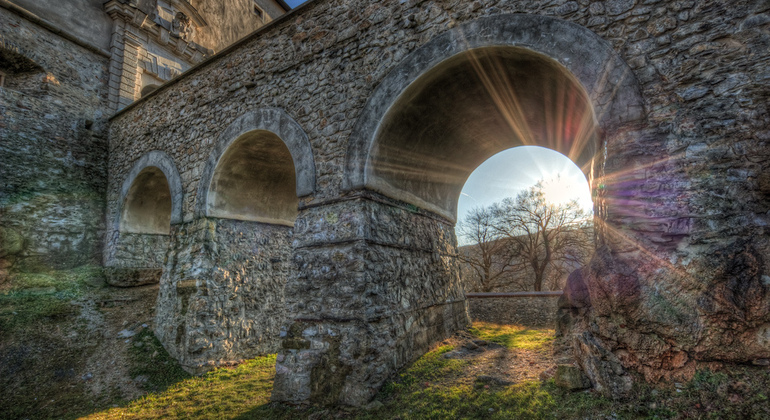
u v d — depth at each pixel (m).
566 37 4.19
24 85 9.97
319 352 4.98
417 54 5.04
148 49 12.77
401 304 5.62
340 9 5.99
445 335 6.97
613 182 3.85
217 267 7.04
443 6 5.02
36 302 7.86
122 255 9.76
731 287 3.26
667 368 3.42
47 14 10.18
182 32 13.95
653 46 3.87
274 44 6.73
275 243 8.23
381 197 5.61
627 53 3.95
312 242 5.49
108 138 11.02
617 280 3.67
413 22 5.20
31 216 9.10
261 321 7.60
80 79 10.75
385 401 4.56
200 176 7.45
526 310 10.38
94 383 6.11
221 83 7.50
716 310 3.28
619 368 3.62
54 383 6.02
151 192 10.17
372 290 4.96
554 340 6.23
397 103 5.11
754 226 3.29
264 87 6.72
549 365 4.94
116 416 5.07
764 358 3.13
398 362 5.27
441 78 5.08
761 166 3.34
